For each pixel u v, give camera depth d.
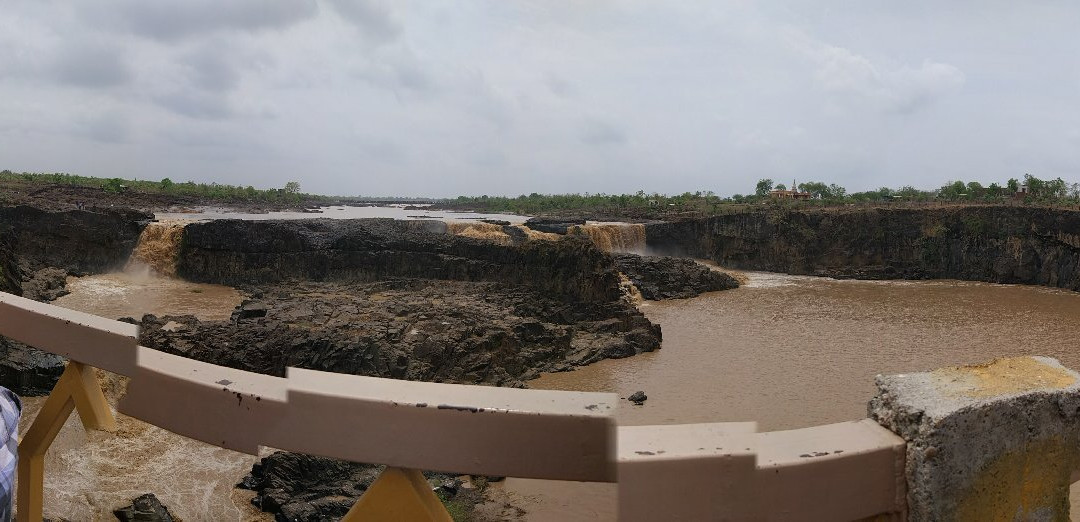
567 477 2.32
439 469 2.34
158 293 49.69
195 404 2.72
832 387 32.22
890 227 75.94
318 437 2.43
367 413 2.36
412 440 2.34
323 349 27.91
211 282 54.06
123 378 4.02
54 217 53.00
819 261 75.81
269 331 28.94
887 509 2.65
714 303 56.47
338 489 18.81
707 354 38.66
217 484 18.80
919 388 2.82
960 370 3.05
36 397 21.33
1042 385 2.92
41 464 3.75
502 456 2.31
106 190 91.81
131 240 55.75
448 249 51.91
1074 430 2.96
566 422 2.28
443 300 42.50
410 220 71.94
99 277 53.12
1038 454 2.87
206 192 114.06
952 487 2.62
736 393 31.20
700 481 2.35
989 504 2.74
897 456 2.64
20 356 22.53
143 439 19.95
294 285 49.88
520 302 42.72
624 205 120.31
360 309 36.91
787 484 2.43
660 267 61.66
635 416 27.89
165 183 112.94
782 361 37.06
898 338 43.06
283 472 18.77
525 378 33.00
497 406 2.30
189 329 29.47
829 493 2.51
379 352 28.55
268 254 53.88
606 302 43.41
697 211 97.62
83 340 3.24
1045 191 92.38
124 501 16.55
